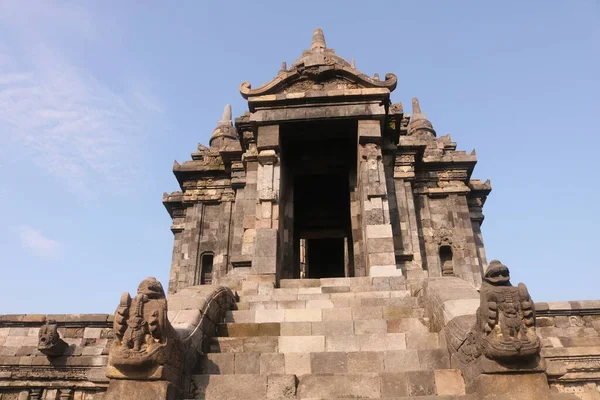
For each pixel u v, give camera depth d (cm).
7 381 1519
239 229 2353
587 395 1432
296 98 1853
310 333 1069
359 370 905
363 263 1867
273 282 1537
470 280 2486
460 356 842
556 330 1524
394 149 2173
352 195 2033
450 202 2675
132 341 762
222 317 1170
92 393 1503
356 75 1891
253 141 2072
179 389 811
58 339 1516
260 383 844
